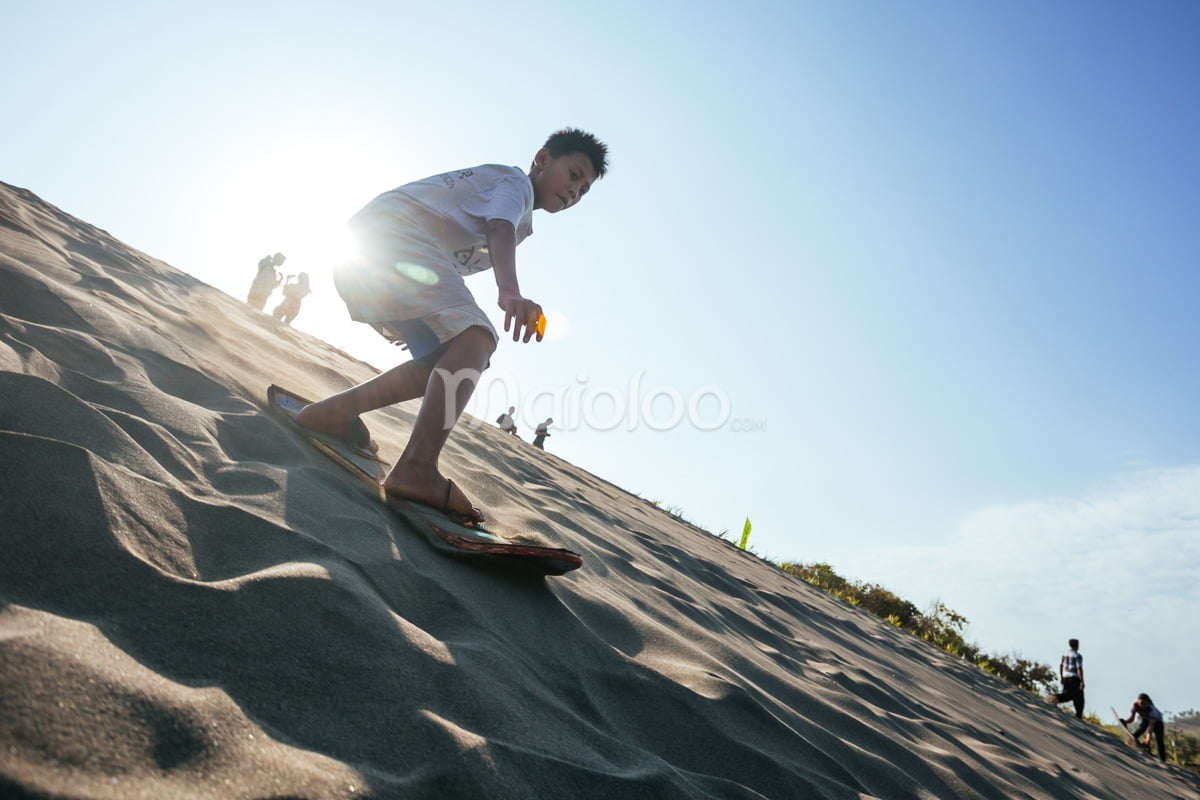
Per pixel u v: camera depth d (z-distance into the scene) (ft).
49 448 4.06
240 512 4.79
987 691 23.29
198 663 3.25
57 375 5.61
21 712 2.43
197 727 2.81
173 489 4.62
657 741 5.15
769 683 7.64
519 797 3.45
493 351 7.32
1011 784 8.32
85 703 2.62
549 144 8.48
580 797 3.75
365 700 3.57
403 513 6.62
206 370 8.18
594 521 13.12
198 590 3.68
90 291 9.48
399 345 8.14
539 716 4.41
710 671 6.76
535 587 6.77
